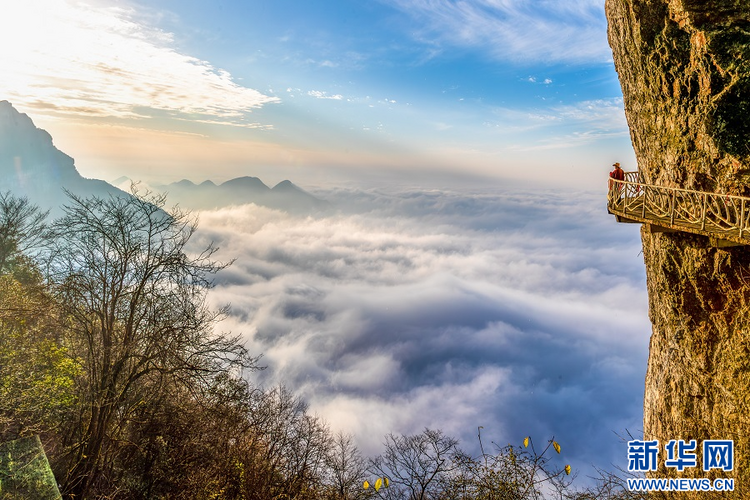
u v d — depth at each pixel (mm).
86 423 12656
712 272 12547
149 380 13703
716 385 12359
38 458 7891
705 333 12875
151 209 14055
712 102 12406
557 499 9039
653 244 15188
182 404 14047
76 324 13953
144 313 13359
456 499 9430
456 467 9953
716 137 12312
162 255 13617
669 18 13477
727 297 12281
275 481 15102
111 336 12898
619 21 15688
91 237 13375
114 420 13234
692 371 13266
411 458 11117
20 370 12305
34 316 13531
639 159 16266
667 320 14453
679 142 13602
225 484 13578
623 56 15914
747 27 12016
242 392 15227
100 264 13227
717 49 12195
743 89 11883
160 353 12562
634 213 13617
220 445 14219
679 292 13695
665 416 14531
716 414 12258
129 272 13453
